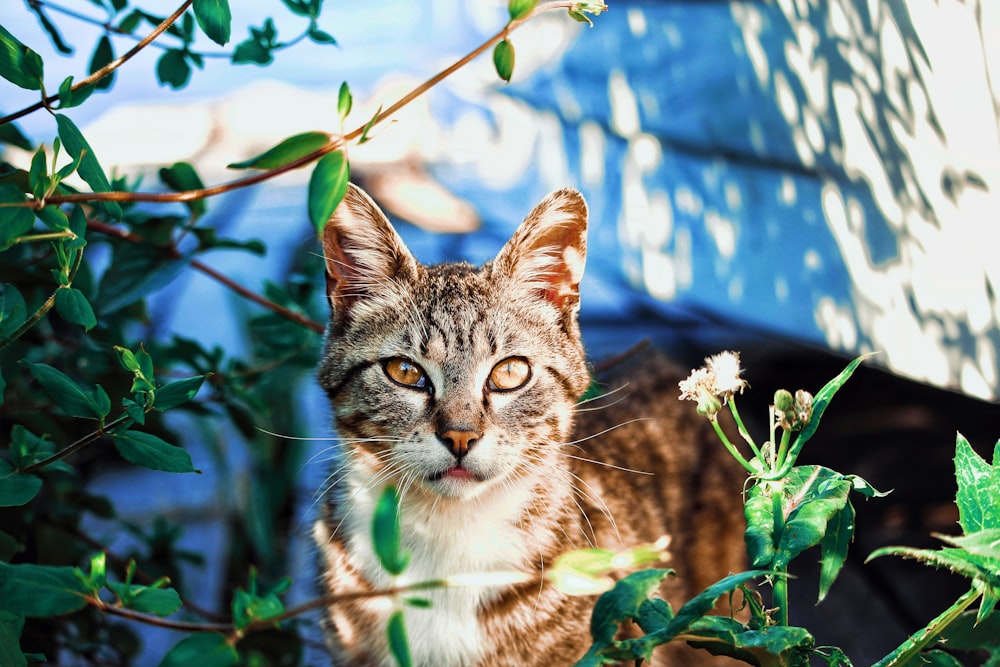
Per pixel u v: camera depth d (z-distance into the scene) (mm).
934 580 736
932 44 631
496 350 577
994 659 439
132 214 604
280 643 632
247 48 562
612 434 669
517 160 1147
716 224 829
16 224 444
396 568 383
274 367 678
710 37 819
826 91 711
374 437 577
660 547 417
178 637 701
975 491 440
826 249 726
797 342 759
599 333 977
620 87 937
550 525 583
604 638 412
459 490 561
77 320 465
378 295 592
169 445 464
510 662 565
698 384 460
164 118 1377
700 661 668
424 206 1202
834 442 836
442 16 1346
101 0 575
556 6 460
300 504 771
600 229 977
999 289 606
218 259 1138
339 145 446
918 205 653
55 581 421
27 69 461
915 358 665
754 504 456
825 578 451
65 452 469
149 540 698
